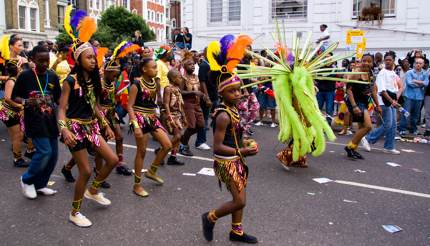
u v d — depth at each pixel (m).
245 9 18.52
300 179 5.79
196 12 19.58
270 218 4.33
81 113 3.96
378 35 16.69
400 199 5.02
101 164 5.14
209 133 9.16
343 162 6.80
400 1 16.25
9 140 7.83
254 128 10.05
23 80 4.54
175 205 4.65
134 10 55.34
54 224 4.08
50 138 4.69
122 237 3.83
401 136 9.41
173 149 6.32
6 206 4.53
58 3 37.56
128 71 8.37
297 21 17.72
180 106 6.40
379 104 7.61
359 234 4.00
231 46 3.73
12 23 32.38
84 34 3.90
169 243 3.73
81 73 3.92
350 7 16.89
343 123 9.78
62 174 5.74
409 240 3.90
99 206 4.56
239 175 3.53
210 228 3.71
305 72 6.02
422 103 10.65
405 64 10.44
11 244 3.65
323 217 4.39
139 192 4.92
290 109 5.92
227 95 3.49
